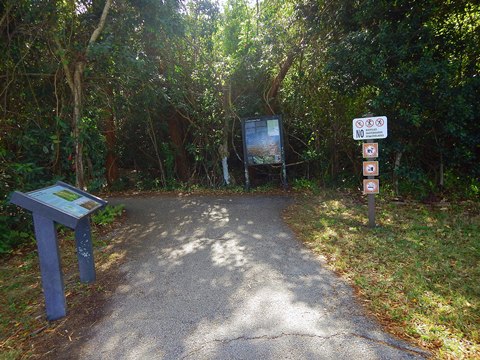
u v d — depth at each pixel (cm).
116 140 1061
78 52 599
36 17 557
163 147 1008
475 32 639
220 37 1002
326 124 884
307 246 455
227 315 293
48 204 301
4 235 518
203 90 914
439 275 356
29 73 600
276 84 888
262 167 991
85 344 269
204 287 348
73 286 372
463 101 609
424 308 292
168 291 345
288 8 832
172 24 662
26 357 261
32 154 592
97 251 480
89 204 353
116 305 325
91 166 671
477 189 695
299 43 813
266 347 247
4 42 568
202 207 718
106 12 600
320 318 282
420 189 732
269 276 365
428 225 531
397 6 646
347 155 877
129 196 904
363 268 378
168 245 489
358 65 645
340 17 726
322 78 806
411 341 251
